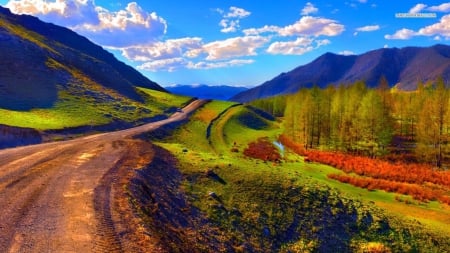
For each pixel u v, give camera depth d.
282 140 86.56
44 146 38.28
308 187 30.05
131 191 21.09
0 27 88.12
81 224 15.41
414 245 25.23
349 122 76.19
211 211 23.97
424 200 39.59
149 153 33.88
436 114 63.91
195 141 66.75
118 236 14.66
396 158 65.75
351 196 31.92
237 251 20.72
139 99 107.12
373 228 26.23
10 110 54.44
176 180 27.80
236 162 36.06
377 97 69.19
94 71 113.31
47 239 13.80
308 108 77.38
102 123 62.97
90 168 26.44
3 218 15.69
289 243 23.53
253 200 26.86
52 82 77.94
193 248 17.97
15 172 24.28
